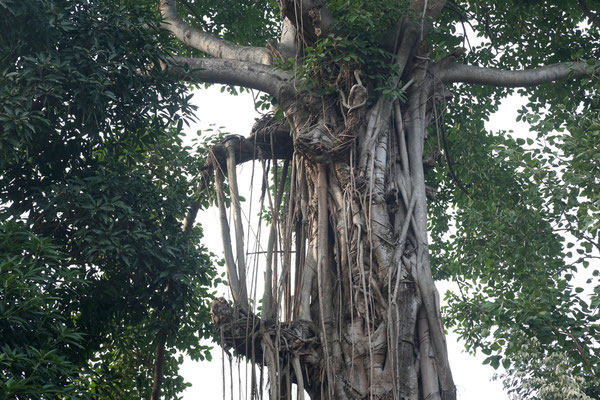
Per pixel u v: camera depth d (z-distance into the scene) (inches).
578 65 683.4
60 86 494.9
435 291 489.1
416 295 489.1
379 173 525.7
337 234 517.7
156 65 564.7
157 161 684.7
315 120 558.6
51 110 522.9
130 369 684.1
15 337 414.9
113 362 686.5
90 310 569.0
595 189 613.3
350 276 478.3
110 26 538.3
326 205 526.9
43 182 552.1
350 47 546.9
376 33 558.3
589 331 565.9
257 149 602.9
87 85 505.0
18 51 501.4
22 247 438.0
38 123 506.0
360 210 512.1
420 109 569.9
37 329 421.1
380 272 492.7
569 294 589.9
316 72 553.3
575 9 765.9
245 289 518.6
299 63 588.1
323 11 554.3
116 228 535.2
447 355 473.4
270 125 607.5
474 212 719.7
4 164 518.3
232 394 449.1
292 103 573.3
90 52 515.2
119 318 595.8
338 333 483.8
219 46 676.7
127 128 573.6
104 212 524.4
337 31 553.3
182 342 671.8
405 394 457.1
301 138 532.4
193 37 700.7
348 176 525.7
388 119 550.9
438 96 587.8
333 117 554.3
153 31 585.6
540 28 793.6
